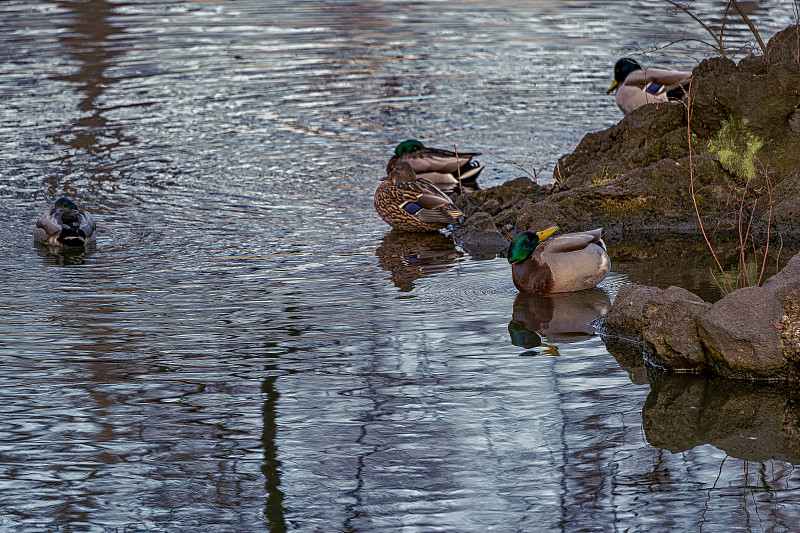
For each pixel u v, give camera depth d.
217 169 17.98
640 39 29.20
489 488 7.25
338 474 7.47
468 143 19.47
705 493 7.16
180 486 7.33
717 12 31.86
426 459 7.67
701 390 9.02
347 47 29.64
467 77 25.61
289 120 21.59
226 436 8.09
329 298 11.55
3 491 7.29
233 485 7.34
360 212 15.64
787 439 8.00
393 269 12.79
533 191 16.09
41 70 26.03
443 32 31.86
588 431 8.12
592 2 36.84
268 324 10.64
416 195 14.46
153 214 15.37
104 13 35.25
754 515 6.84
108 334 10.36
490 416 8.38
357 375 9.26
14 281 12.22
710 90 15.16
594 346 10.03
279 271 12.65
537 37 30.52
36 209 15.66
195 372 9.35
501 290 11.93
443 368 9.41
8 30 31.44
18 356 9.75
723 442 7.96
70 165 18.12
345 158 18.70
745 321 9.16
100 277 12.40
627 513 6.90
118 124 21.09
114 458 7.76
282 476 7.44
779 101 14.66
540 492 7.19
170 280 12.27
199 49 29.19
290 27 32.88
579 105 22.38
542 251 11.72
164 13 35.25
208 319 10.80
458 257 13.46
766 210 14.56
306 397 8.79
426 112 22.14
